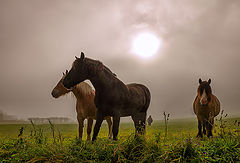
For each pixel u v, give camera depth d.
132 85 6.95
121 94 5.41
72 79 5.42
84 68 5.34
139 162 3.07
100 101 5.32
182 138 3.82
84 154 3.46
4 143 4.26
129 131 4.23
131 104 5.75
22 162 3.30
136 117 6.08
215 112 8.05
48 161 3.26
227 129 4.25
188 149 3.30
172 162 3.00
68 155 3.38
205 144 3.92
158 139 3.63
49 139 4.26
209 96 7.11
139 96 6.18
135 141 3.60
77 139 4.07
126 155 3.36
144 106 6.97
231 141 3.67
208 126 6.92
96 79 5.32
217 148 3.50
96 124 5.22
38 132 4.28
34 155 3.41
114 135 5.12
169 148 3.38
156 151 3.36
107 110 5.29
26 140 4.25
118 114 5.32
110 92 5.26
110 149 3.49
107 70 5.64
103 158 3.37
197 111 7.58
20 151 3.71
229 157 3.14
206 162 3.04
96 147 3.67
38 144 3.96
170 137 4.42
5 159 3.46
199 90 7.42
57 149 3.58
